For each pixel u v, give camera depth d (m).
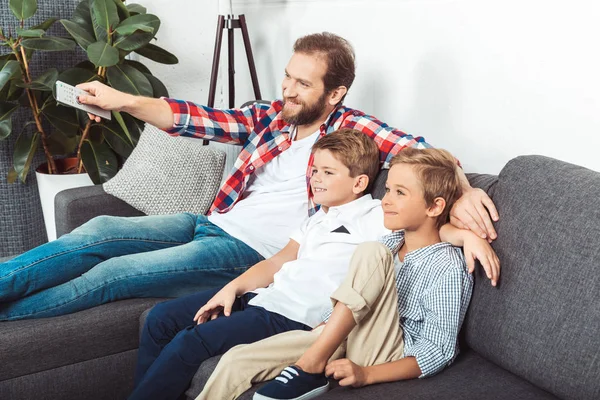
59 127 3.18
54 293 1.94
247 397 1.52
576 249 1.42
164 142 2.65
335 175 1.92
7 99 3.18
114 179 2.62
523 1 2.02
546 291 1.45
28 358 1.84
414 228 1.65
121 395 2.02
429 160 1.63
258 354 1.56
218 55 3.10
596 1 1.84
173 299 1.97
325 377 1.52
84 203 2.52
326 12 2.75
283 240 2.18
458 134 2.30
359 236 1.85
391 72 2.50
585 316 1.37
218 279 2.12
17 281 1.91
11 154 3.33
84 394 1.95
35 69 3.29
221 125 2.29
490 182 1.74
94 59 2.85
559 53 1.95
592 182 1.47
